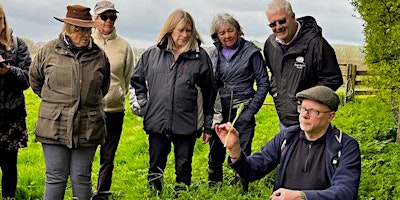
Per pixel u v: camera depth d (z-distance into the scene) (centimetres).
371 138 936
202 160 933
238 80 658
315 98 415
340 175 411
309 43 598
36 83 565
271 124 1359
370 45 878
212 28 658
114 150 680
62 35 552
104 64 567
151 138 630
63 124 540
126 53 674
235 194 597
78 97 542
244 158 430
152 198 605
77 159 558
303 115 422
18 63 595
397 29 821
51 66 544
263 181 634
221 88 668
